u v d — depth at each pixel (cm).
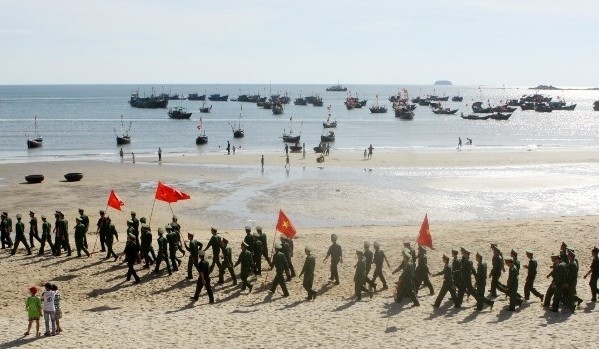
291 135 11731
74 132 12525
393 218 4031
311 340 1653
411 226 3584
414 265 2122
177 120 15950
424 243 2116
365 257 2159
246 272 2181
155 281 2306
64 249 2780
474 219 3988
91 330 1784
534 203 4578
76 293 2189
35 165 6962
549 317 1809
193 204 4500
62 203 4531
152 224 3800
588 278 2295
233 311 1969
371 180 5791
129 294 2172
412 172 6419
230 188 5281
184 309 2003
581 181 5700
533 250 2688
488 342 1591
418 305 1973
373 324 1792
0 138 11312
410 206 4444
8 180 5756
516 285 1886
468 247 2758
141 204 4497
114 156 8244
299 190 5159
